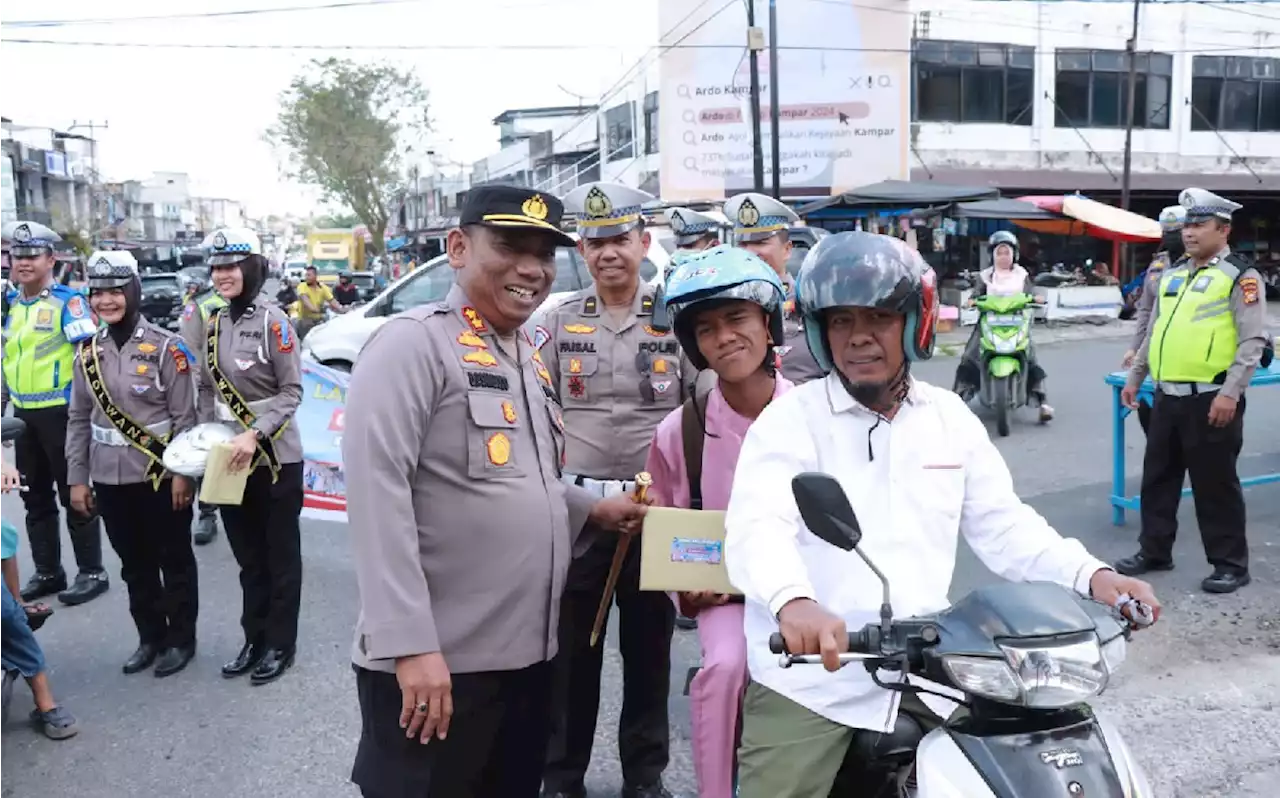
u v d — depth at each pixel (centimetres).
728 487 292
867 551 220
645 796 348
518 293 248
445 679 225
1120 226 2030
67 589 602
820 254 219
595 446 371
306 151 4375
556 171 3416
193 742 413
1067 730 183
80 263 3169
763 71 2034
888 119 2038
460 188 4656
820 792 219
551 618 254
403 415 228
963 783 179
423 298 1019
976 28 2500
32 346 566
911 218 2084
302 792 372
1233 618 486
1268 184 2645
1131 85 2325
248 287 469
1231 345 504
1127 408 597
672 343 373
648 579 273
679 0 1991
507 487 243
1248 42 2669
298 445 475
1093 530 628
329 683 466
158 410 473
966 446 229
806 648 189
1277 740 375
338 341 1020
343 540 692
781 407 231
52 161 5000
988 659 175
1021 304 921
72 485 490
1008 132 2545
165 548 478
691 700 269
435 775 241
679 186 2039
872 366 218
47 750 409
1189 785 349
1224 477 515
